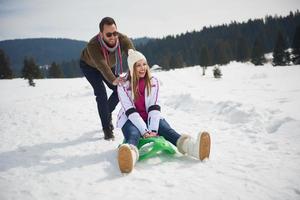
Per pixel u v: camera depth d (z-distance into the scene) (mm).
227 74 40750
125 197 2643
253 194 2553
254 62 66688
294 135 4043
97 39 4184
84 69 4520
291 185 2666
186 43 118688
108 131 4477
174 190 2711
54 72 64750
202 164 3268
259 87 12883
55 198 2713
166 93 10180
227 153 3609
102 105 4441
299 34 54031
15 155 4008
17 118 6582
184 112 6496
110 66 4434
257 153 3543
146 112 3840
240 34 113562
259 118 5027
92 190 2818
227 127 4930
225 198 2520
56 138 4758
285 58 56938
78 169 3367
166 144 3432
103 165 3438
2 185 3037
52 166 3516
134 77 3688
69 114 6750
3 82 40781
